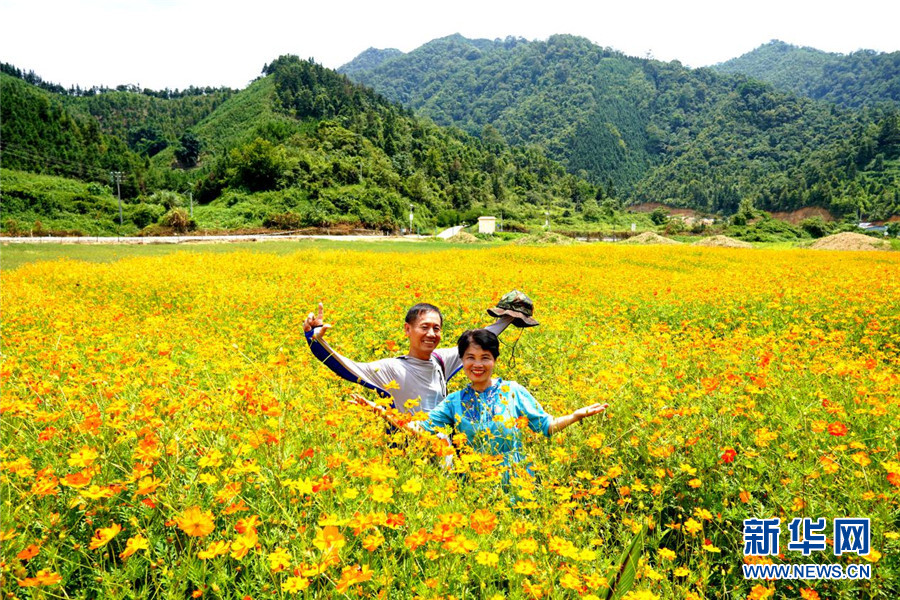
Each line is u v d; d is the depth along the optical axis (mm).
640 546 2215
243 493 2352
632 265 23688
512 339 5910
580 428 3250
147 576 2031
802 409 3318
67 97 186375
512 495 2709
